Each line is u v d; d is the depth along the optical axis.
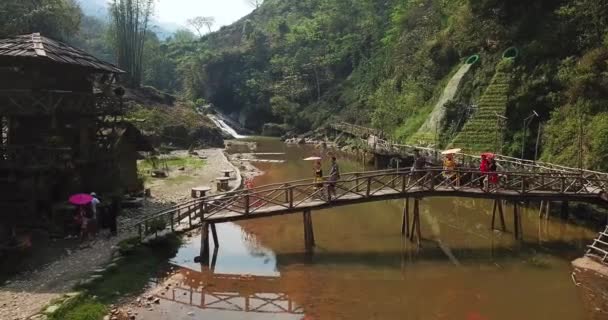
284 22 97.19
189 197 27.73
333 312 14.86
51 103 20.28
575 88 27.62
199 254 19.89
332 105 72.44
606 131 24.06
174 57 112.00
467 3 40.97
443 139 38.38
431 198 31.09
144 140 27.75
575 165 25.16
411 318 14.49
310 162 46.47
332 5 88.00
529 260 19.31
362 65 72.75
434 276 17.89
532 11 35.75
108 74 25.64
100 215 20.64
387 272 18.23
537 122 30.36
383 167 41.69
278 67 84.81
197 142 56.62
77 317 12.94
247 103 86.88
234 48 97.88
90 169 23.89
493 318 14.50
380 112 54.59
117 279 15.82
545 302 15.57
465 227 24.12
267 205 21.83
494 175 21.91
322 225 24.64
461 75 40.53
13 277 15.45
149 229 19.70
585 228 23.02
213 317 14.27
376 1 78.38
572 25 31.70
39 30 45.19
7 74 21.23
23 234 19.12
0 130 21.73
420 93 47.94
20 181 20.31
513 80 33.69
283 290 16.52
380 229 23.92
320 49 82.12
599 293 15.84
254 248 20.95
